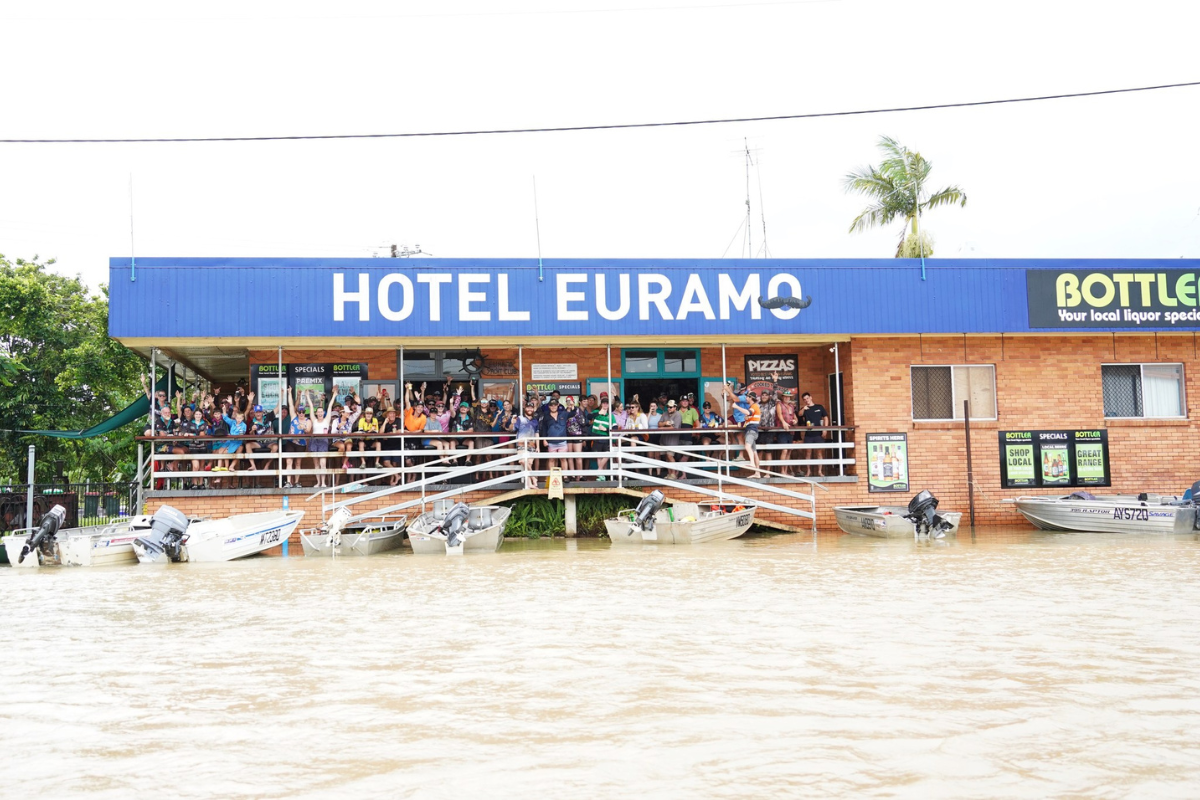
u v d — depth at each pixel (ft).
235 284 68.69
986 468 75.41
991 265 74.64
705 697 23.26
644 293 72.23
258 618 36.24
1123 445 76.59
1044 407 76.23
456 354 77.51
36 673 27.12
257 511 68.13
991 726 20.74
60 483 84.12
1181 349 77.56
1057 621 32.89
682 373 79.25
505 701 23.22
